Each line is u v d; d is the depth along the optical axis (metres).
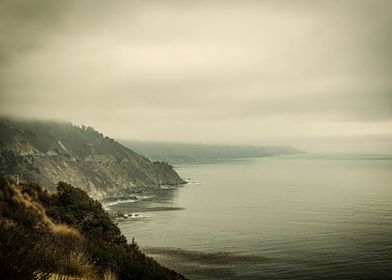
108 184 196.25
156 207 137.50
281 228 93.94
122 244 21.91
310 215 114.19
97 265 13.19
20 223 15.62
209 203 147.50
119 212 118.19
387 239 79.31
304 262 62.50
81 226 21.36
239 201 152.38
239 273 56.28
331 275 55.47
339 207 130.38
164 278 16.84
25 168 163.00
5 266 6.23
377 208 126.69
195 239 81.69
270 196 168.25
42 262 7.12
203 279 52.97
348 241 78.06
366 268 58.94
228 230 92.00
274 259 64.56
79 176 189.25
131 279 14.97
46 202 23.00
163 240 80.94
